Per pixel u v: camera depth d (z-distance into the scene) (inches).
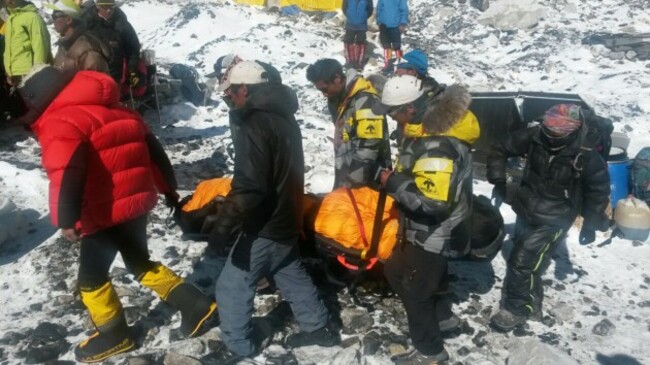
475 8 609.0
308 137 316.8
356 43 447.2
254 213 147.7
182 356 161.9
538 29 570.9
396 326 180.1
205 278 198.1
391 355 168.9
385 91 151.3
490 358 170.2
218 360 164.7
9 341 169.8
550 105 267.1
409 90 148.2
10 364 162.4
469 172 152.4
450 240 154.3
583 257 224.5
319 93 395.5
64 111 142.6
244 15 557.9
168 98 359.3
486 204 191.5
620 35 519.2
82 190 141.0
